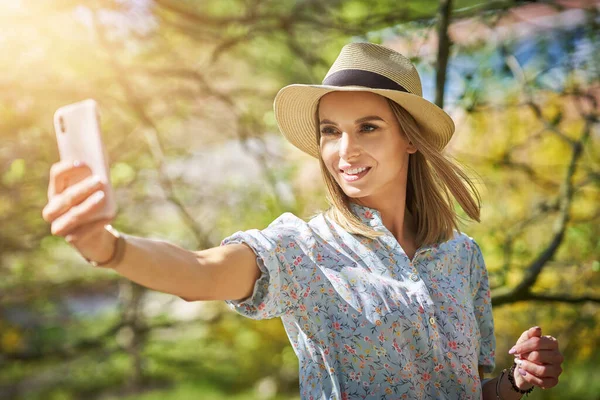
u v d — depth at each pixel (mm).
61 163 1052
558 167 4445
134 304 6695
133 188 5633
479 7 3377
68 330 7953
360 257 1643
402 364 1589
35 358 5992
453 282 1796
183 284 1237
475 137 4469
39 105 4520
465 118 3545
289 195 5230
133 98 4363
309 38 5312
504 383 1811
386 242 1662
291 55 5789
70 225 1023
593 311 4199
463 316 1740
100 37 4113
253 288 1452
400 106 1698
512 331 4949
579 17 4004
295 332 1633
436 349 1638
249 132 5359
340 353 1584
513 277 3803
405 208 1898
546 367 1679
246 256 1429
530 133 4391
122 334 7559
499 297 3279
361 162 1659
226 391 8250
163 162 4781
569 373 5781
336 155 1675
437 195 1857
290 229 1612
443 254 1822
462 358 1688
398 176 1781
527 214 4367
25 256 5926
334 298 1593
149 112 5270
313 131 1848
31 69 4395
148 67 5059
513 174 4469
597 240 3736
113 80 4590
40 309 6910
